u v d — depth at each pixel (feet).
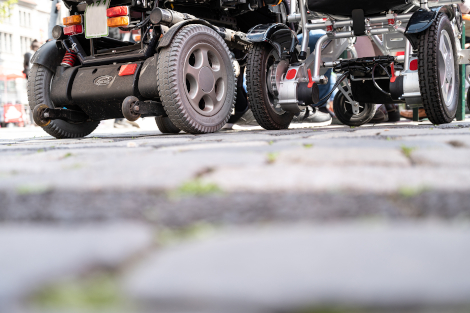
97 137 13.16
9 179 4.19
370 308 1.41
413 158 4.59
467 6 16.07
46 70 12.35
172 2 12.57
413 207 2.83
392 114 17.31
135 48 11.62
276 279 1.64
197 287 1.58
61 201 3.22
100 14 11.53
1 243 2.22
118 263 1.84
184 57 10.68
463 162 4.29
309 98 11.66
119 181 3.69
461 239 2.05
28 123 53.26
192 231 2.46
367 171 3.77
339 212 2.74
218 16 13.66
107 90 11.37
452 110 10.80
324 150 5.18
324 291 1.52
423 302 1.42
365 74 12.17
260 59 11.84
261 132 11.15
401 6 10.66
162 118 14.84
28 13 125.08
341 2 10.69
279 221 2.65
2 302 1.47
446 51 10.67
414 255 1.85
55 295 1.51
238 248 2.03
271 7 13.89
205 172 4.04
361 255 1.87
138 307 1.45
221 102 11.73
